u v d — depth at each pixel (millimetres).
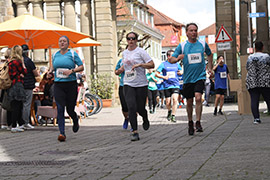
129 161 7332
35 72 14094
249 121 13875
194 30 10609
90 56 31578
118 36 37469
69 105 11352
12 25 15602
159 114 21094
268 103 13914
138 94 10711
